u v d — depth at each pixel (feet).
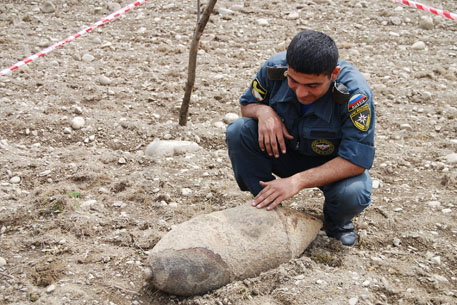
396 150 14.19
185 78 18.19
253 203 9.47
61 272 9.43
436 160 13.75
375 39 21.50
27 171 12.72
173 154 13.89
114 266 9.66
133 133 14.83
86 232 10.59
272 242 9.14
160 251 8.68
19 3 24.54
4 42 20.39
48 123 14.96
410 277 9.57
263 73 9.91
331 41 8.51
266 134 9.54
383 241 10.57
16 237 10.44
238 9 24.09
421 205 11.79
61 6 24.50
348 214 9.80
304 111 9.50
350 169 9.29
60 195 11.50
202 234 8.87
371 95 9.30
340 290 8.96
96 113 15.65
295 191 9.32
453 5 24.64
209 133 14.93
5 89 16.79
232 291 8.77
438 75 18.81
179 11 24.08
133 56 19.74
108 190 12.15
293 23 22.89
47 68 18.44
